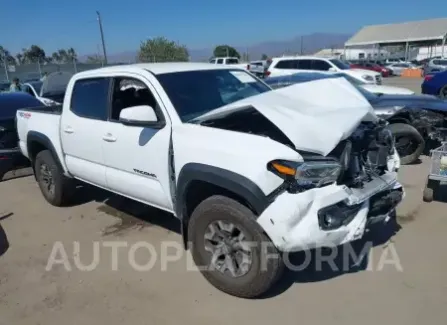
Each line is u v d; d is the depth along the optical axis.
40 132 5.28
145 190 3.92
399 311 3.04
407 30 47.00
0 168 7.06
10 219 5.22
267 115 3.14
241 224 3.03
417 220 4.54
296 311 3.10
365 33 51.12
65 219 5.10
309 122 3.06
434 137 6.71
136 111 3.55
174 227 4.69
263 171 2.84
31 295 3.51
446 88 14.48
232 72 4.46
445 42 48.25
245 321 3.03
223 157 3.04
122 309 3.25
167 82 3.87
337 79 3.91
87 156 4.57
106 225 4.84
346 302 3.18
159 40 42.94
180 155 3.37
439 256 3.77
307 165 2.85
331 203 2.87
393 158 3.74
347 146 3.11
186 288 3.48
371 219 3.29
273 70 18.62
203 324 3.03
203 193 3.47
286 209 2.79
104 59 32.16
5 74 28.09
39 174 5.66
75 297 3.45
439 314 2.99
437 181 4.97
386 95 7.88
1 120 6.98
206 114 3.52
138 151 3.85
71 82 4.85
